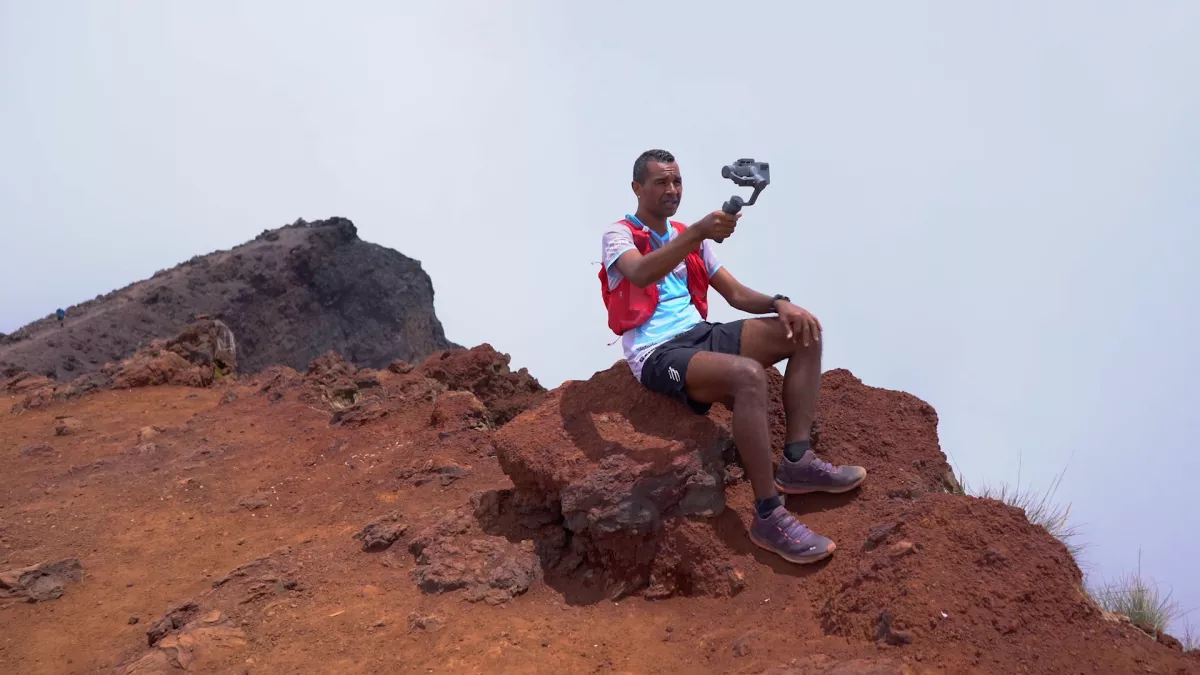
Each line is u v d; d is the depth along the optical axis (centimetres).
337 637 355
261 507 610
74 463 768
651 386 381
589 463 377
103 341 4000
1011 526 319
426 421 743
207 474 693
